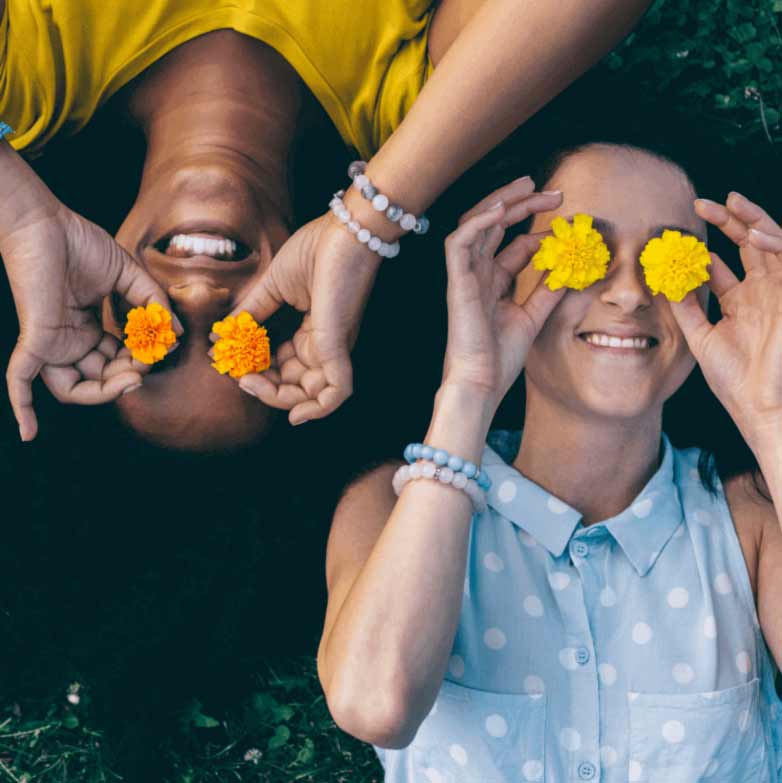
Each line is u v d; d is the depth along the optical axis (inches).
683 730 54.1
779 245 52.3
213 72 60.4
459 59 53.4
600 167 54.7
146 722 65.6
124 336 60.1
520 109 54.2
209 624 66.0
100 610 65.7
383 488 56.8
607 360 54.2
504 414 64.2
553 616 54.7
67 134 62.5
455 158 54.7
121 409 62.4
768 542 55.7
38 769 65.5
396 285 65.1
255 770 66.1
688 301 53.7
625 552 55.0
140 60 60.1
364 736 51.7
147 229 60.7
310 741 66.3
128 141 62.5
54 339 58.1
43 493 65.1
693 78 67.5
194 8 59.4
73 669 65.7
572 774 54.3
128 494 65.2
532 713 54.3
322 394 59.2
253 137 61.0
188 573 65.8
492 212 51.8
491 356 52.5
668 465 56.2
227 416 62.5
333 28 59.3
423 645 51.5
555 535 54.9
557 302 53.8
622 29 53.9
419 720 52.1
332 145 62.9
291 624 66.4
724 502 56.4
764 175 66.4
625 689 54.4
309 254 57.9
